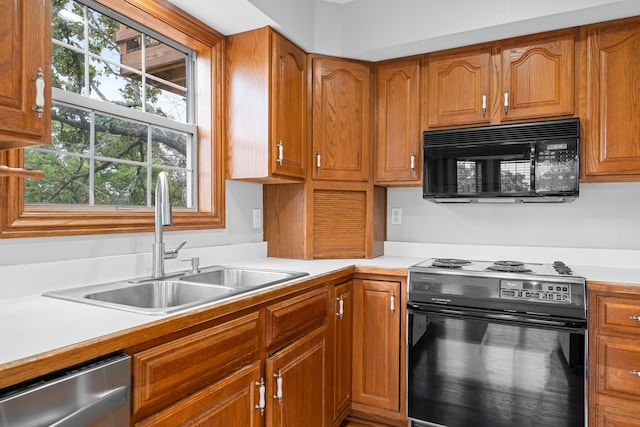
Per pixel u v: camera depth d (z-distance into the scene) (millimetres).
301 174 2295
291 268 1969
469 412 1864
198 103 2098
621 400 1634
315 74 2357
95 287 1399
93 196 1587
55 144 1455
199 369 1115
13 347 789
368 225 2494
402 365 2053
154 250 1588
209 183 2078
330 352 1921
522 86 2080
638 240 2131
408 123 2373
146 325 953
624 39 1902
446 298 1918
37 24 959
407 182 2406
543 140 1979
